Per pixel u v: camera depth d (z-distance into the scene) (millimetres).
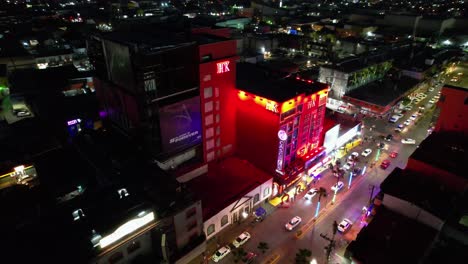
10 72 123688
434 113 98938
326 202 74000
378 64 135000
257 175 72188
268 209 71688
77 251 40781
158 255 48906
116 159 61969
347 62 131625
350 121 101062
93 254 40688
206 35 71312
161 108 58156
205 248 56969
